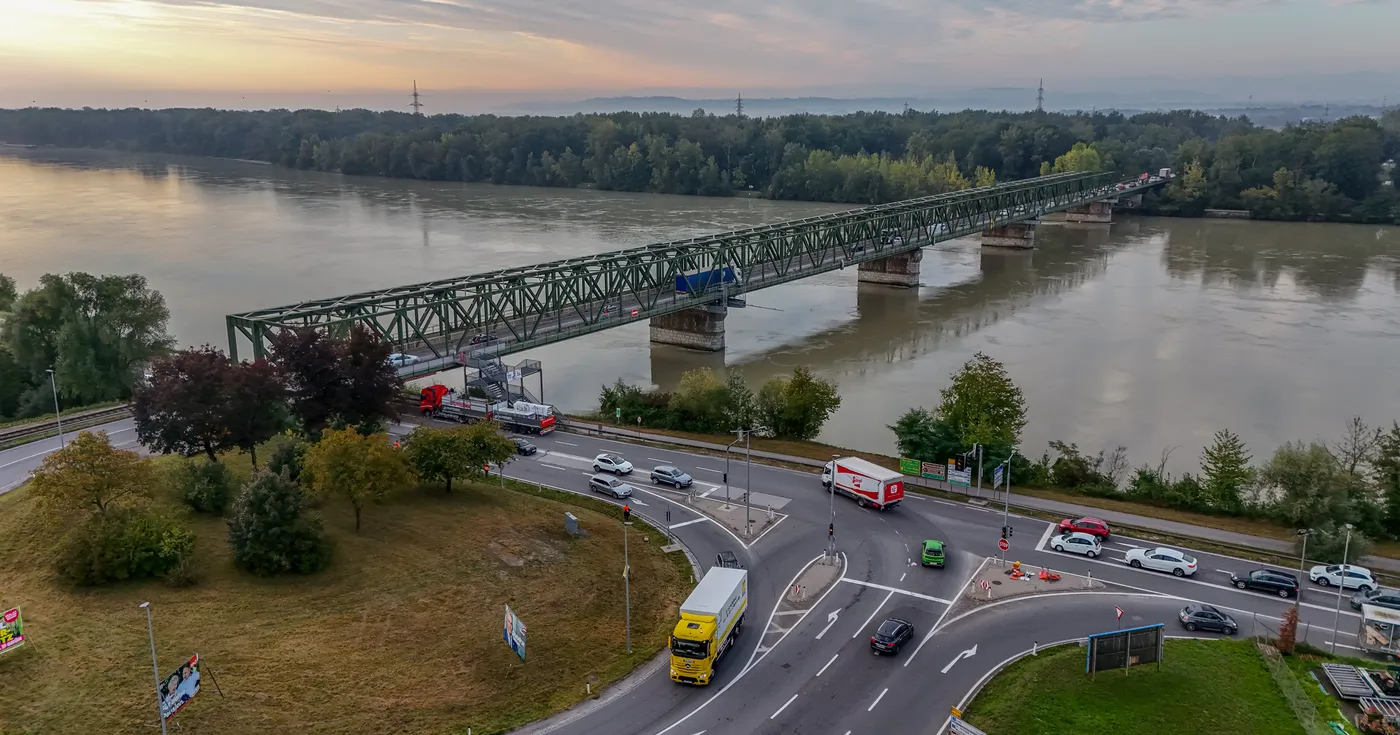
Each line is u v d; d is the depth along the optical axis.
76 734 42.22
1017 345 141.38
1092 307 168.25
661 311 134.25
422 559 63.53
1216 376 124.19
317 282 174.38
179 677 42.12
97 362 109.94
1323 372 125.88
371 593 58.38
